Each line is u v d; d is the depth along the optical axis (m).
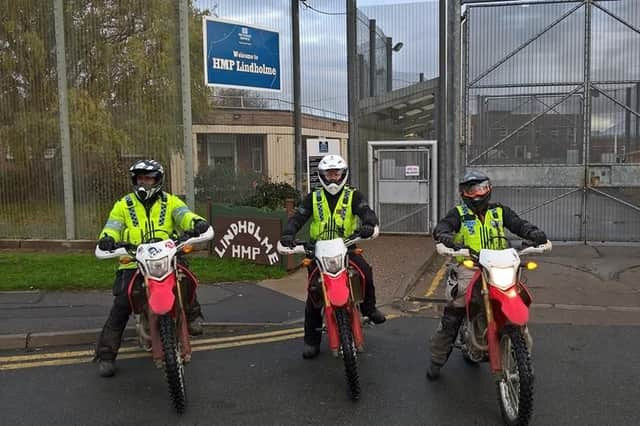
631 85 11.34
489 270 4.21
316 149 12.21
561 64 11.53
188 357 4.74
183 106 10.69
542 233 4.57
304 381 5.18
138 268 4.77
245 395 4.88
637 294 8.24
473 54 11.79
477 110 11.88
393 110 14.00
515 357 4.09
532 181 11.76
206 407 4.66
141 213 5.17
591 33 11.38
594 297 8.10
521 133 11.76
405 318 7.18
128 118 10.95
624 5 11.27
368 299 5.48
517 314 3.97
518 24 11.62
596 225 11.72
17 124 11.27
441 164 13.02
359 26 13.59
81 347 6.07
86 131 10.99
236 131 13.49
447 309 4.97
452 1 11.69
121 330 5.27
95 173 11.08
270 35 12.03
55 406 4.68
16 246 11.20
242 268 9.33
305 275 9.20
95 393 4.93
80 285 7.97
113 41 10.91
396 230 13.32
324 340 6.33
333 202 5.43
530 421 4.34
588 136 11.51
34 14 11.07
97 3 10.88
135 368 5.50
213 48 11.18
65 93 10.96
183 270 4.93
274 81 12.19
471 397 4.80
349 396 4.80
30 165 11.30
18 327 6.32
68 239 11.16
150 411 4.59
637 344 6.16
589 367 5.48
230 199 12.38
